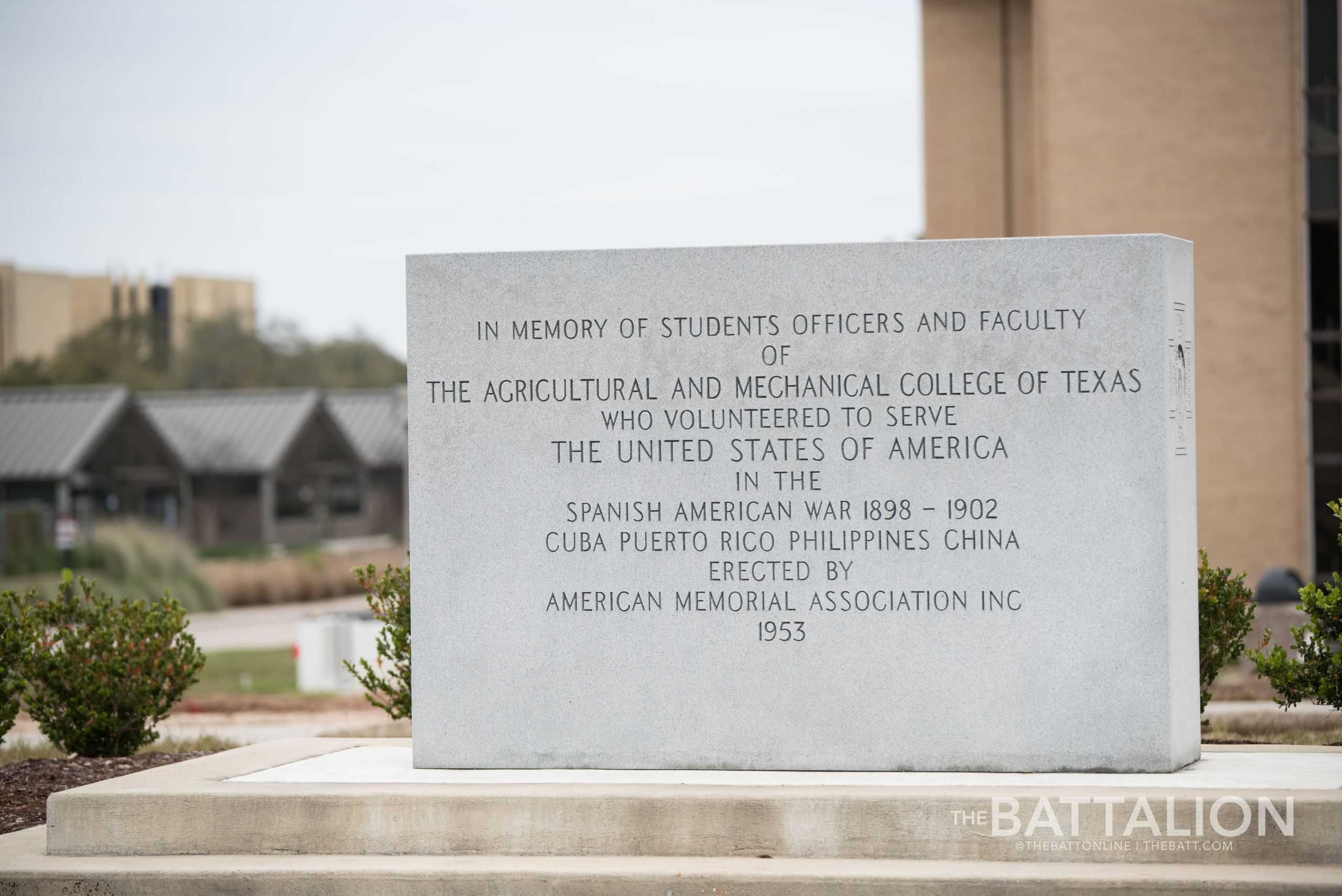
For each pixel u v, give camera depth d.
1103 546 8.54
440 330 9.01
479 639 8.93
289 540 62.59
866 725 8.66
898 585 8.66
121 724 11.41
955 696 8.61
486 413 8.97
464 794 8.06
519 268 8.98
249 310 106.06
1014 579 8.59
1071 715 8.53
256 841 8.17
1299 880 7.24
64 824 8.27
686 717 8.78
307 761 9.41
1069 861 7.69
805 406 8.77
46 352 110.88
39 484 52.31
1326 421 23.61
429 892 7.65
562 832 7.98
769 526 8.77
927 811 7.78
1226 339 23.64
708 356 8.84
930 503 8.66
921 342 8.70
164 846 8.21
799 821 7.84
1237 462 23.61
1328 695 9.16
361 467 66.69
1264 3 23.52
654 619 8.83
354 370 106.56
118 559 37.84
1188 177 23.70
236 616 37.66
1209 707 15.34
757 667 8.75
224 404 63.88
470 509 8.96
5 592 11.20
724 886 7.49
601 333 8.91
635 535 8.86
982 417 8.64
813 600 8.72
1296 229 23.48
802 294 8.79
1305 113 23.61
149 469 57.28
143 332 105.62
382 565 45.78
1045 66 24.09
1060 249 8.61
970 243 8.66
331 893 7.71
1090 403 8.56
